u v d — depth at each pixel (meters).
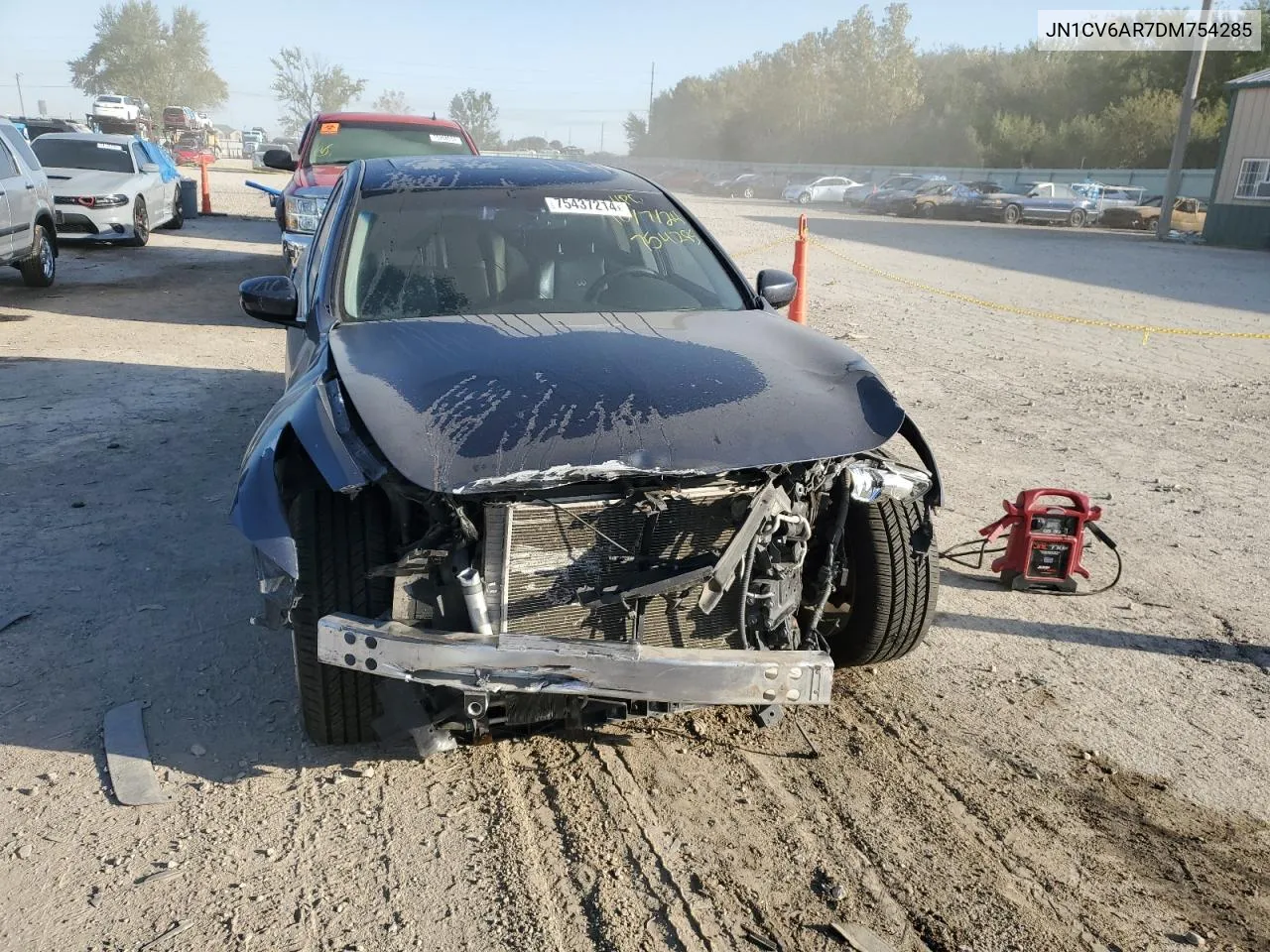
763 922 2.62
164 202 18.28
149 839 2.87
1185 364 10.17
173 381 8.12
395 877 2.75
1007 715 3.64
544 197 4.33
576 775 3.22
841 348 3.68
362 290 3.81
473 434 2.81
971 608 4.55
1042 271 18.91
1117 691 3.83
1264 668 4.04
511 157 4.96
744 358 3.40
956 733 3.52
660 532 3.02
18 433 6.54
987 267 19.39
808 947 2.53
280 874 2.75
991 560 5.07
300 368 3.65
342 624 2.80
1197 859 2.90
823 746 3.43
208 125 77.88
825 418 3.09
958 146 66.62
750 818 3.03
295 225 9.80
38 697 3.56
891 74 74.31
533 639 2.77
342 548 2.96
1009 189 42.50
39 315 10.69
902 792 3.17
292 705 3.56
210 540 4.95
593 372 3.15
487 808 3.05
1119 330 12.10
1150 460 6.83
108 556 4.73
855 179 66.25
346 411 2.99
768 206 45.34
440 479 2.68
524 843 2.90
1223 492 6.18
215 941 2.51
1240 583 4.84
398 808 3.04
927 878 2.79
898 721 3.59
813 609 3.42
